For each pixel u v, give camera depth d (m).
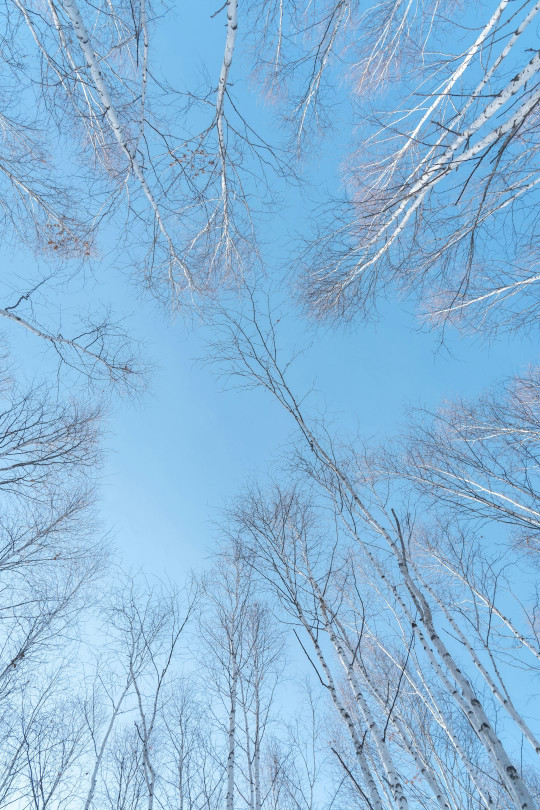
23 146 6.13
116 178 5.68
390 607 8.30
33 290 6.65
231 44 3.88
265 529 6.32
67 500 8.77
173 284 6.56
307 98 5.44
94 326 7.04
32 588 8.39
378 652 10.34
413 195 5.14
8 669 7.96
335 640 5.31
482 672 7.80
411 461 8.50
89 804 7.91
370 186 6.08
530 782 8.83
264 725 8.56
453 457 8.10
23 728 8.16
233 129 4.71
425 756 8.30
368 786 4.16
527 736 6.91
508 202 4.81
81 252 6.80
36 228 6.79
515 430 7.45
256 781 7.84
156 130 4.76
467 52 4.91
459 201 4.86
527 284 5.97
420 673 8.02
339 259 6.33
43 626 8.59
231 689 8.33
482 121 4.33
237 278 6.56
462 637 8.23
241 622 9.41
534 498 6.85
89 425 7.96
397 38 5.44
